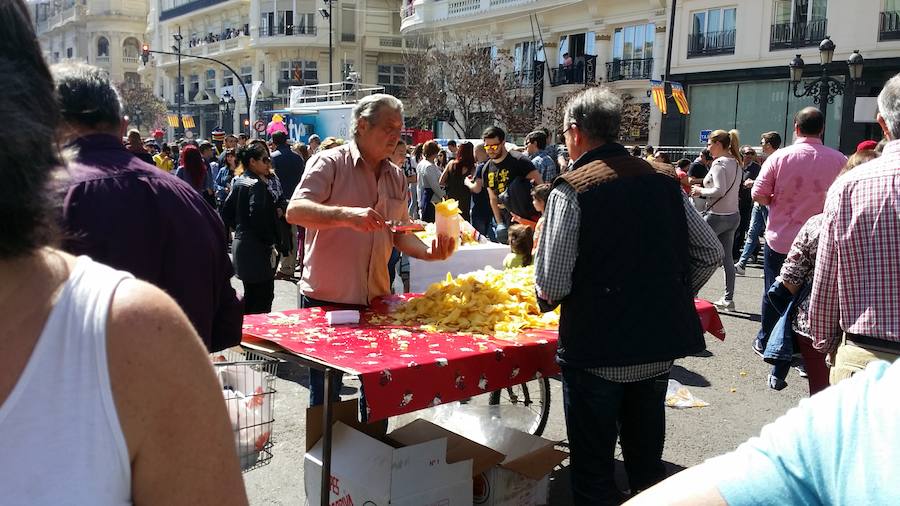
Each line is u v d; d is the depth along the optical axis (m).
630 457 3.33
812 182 6.07
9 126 0.93
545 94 29.08
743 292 9.77
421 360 2.87
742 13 22.94
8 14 0.97
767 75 22.45
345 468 3.12
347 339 3.21
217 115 52.78
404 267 7.31
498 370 3.13
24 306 0.95
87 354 0.94
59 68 2.27
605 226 2.93
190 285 2.27
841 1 20.72
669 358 2.97
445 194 10.34
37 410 0.93
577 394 3.12
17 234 0.95
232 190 6.38
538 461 3.58
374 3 44.84
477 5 31.28
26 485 0.92
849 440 1.02
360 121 3.79
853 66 15.97
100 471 0.95
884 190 2.53
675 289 3.02
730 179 8.09
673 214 3.05
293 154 10.38
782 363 3.90
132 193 2.18
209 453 1.03
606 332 2.95
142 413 0.97
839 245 2.64
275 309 8.63
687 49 24.47
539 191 6.55
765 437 1.10
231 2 49.19
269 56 46.22
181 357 1.00
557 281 2.98
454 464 3.17
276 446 4.52
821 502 1.02
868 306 2.56
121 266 2.12
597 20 27.02
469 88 28.00
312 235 3.96
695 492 1.06
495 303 3.72
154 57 62.78
